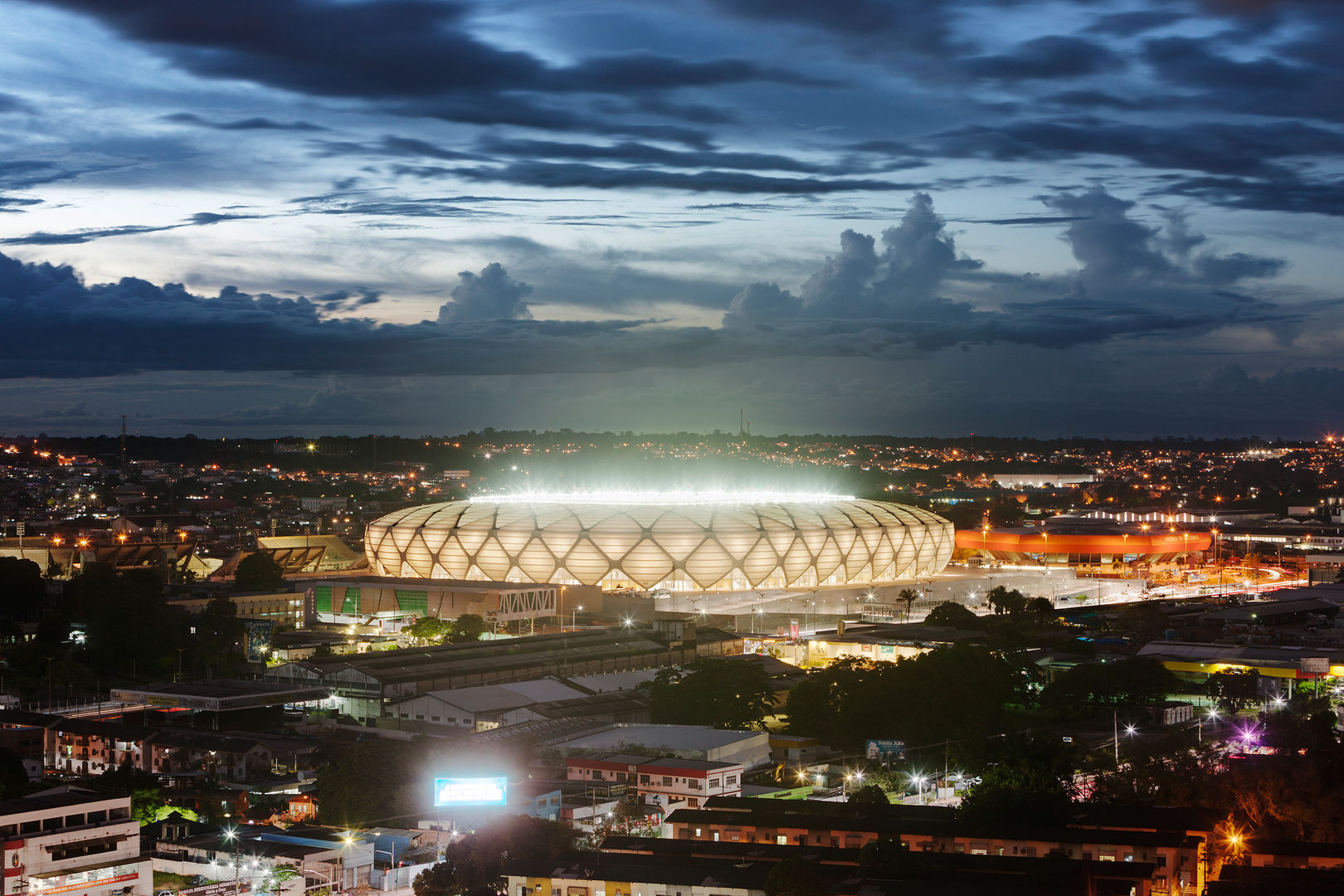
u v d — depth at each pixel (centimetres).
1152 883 15775
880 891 14925
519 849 16538
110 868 16500
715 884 15150
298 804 19962
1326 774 19862
